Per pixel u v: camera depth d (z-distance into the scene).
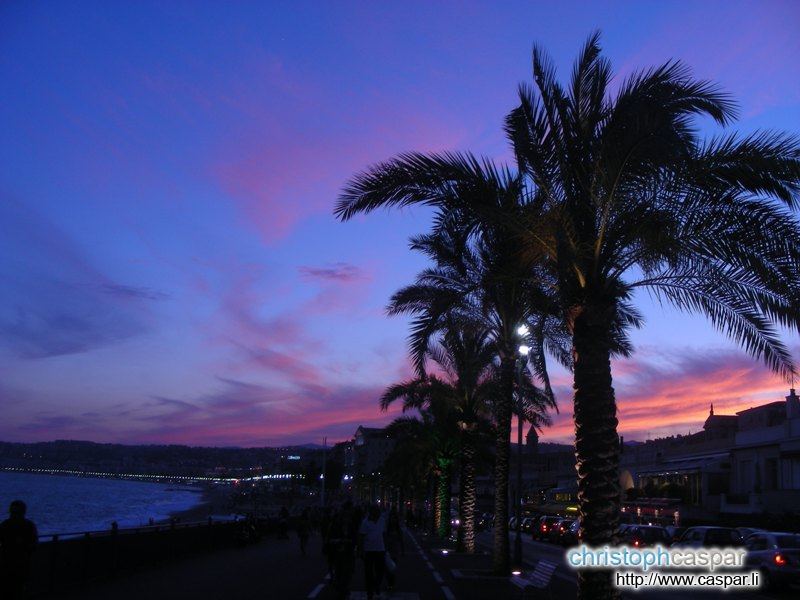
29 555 10.69
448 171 12.23
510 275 15.48
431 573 22.86
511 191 12.37
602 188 11.43
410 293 22.08
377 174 12.38
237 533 33.75
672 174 11.02
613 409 11.39
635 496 58.53
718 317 12.39
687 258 11.63
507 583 19.94
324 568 23.23
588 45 12.42
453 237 15.23
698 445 52.59
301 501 172.38
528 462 113.69
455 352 32.47
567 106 12.23
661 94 11.41
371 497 130.62
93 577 17.50
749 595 20.52
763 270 10.72
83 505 133.25
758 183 10.45
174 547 24.84
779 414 49.06
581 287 11.62
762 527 37.75
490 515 84.12
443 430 40.41
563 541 44.88
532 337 22.28
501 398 22.61
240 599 15.30
